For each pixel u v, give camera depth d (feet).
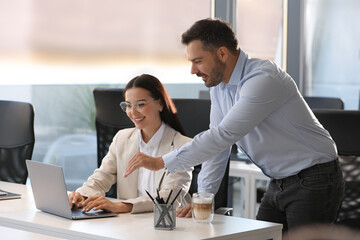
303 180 9.30
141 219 8.56
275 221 10.12
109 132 13.19
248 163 15.78
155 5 19.86
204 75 9.02
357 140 11.13
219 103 9.89
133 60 19.65
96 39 19.01
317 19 22.31
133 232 7.70
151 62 19.94
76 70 18.76
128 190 10.28
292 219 9.48
